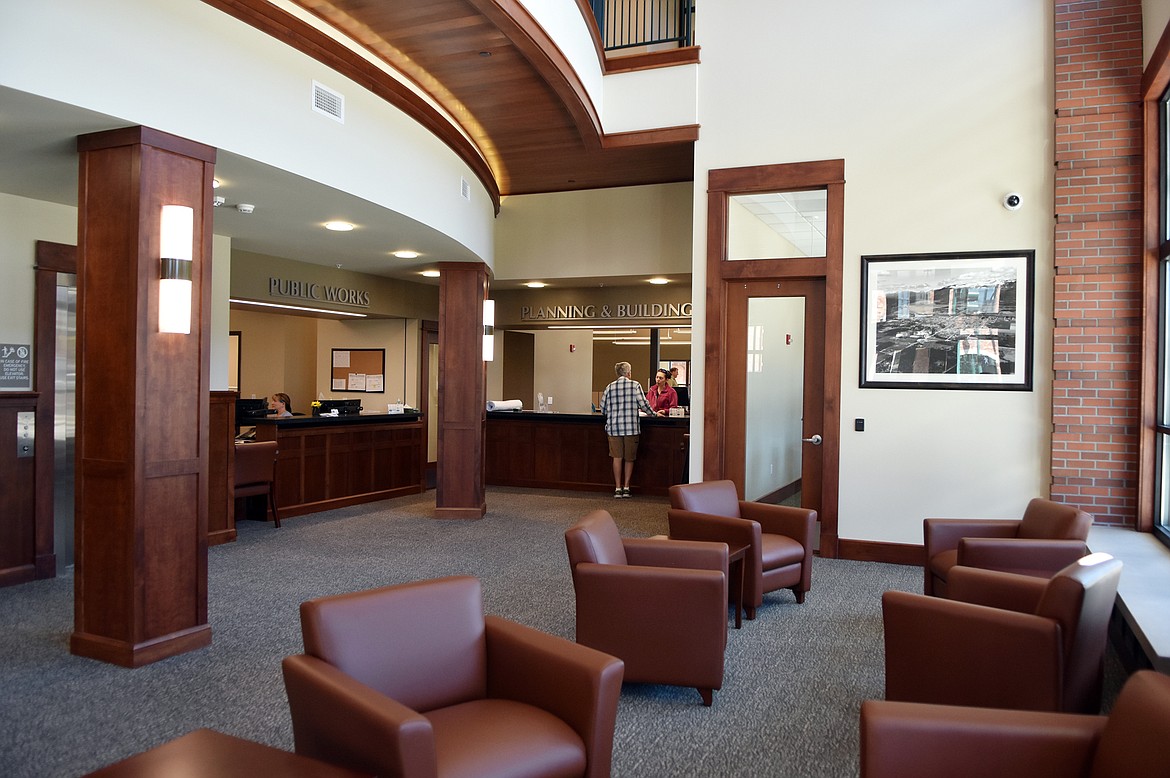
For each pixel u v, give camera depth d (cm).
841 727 330
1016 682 281
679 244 885
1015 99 605
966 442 618
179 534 407
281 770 193
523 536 712
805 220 672
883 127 637
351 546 666
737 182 674
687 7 779
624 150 762
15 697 348
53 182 491
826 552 649
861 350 640
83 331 400
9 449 533
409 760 191
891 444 634
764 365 679
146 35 375
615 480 975
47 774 282
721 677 350
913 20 630
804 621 475
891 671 316
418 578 564
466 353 810
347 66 504
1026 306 601
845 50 647
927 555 477
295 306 880
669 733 324
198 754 202
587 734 233
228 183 489
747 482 686
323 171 488
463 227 714
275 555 631
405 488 958
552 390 1373
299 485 812
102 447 395
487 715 243
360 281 959
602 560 372
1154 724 167
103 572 396
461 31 541
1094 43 575
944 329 621
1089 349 576
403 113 582
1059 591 276
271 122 446
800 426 667
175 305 388
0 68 317
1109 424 571
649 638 354
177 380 402
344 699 207
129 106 367
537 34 530
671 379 1127
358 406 940
